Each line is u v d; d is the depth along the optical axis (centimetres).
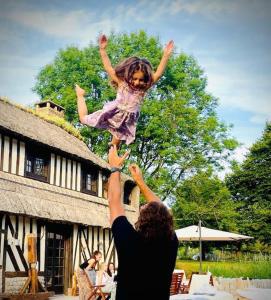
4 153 1491
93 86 3089
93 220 1783
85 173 1980
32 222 1513
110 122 288
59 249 1677
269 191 4059
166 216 256
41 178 1675
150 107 2922
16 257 1420
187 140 3088
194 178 3017
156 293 245
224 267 1914
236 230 3281
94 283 1238
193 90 3241
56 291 1634
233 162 3138
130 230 250
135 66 279
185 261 2712
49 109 2355
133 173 286
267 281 1220
